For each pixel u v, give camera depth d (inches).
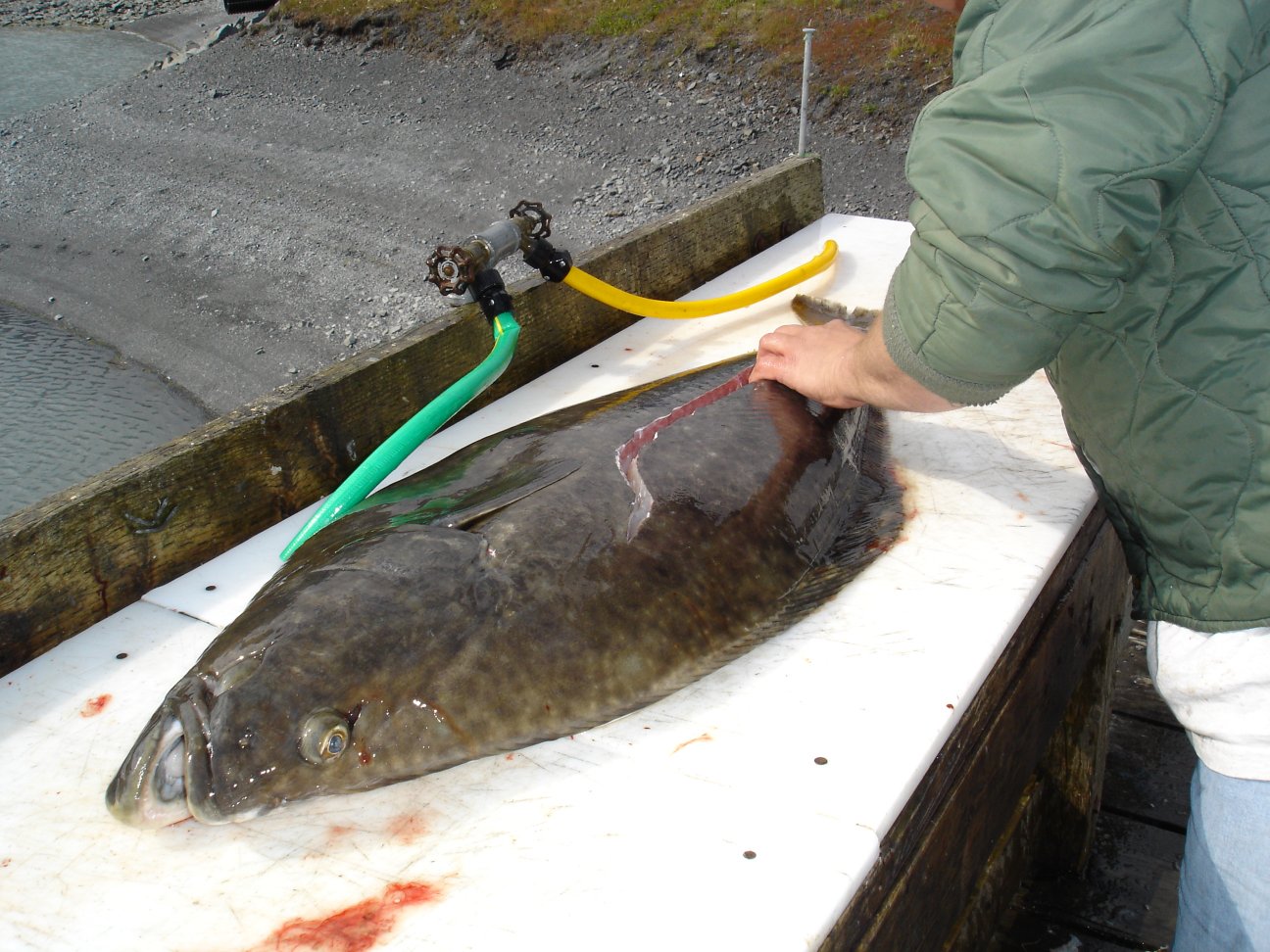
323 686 69.0
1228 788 71.3
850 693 75.8
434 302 344.2
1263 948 70.8
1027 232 56.0
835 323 97.2
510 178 429.7
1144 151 53.1
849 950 63.8
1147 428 67.8
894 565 90.3
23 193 450.0
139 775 66.2
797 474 95.3
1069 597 98.7
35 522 80.8
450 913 59.9
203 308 348.8
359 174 444.8
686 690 77.4
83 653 82.3
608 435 92.7
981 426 111.6
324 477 103.3
